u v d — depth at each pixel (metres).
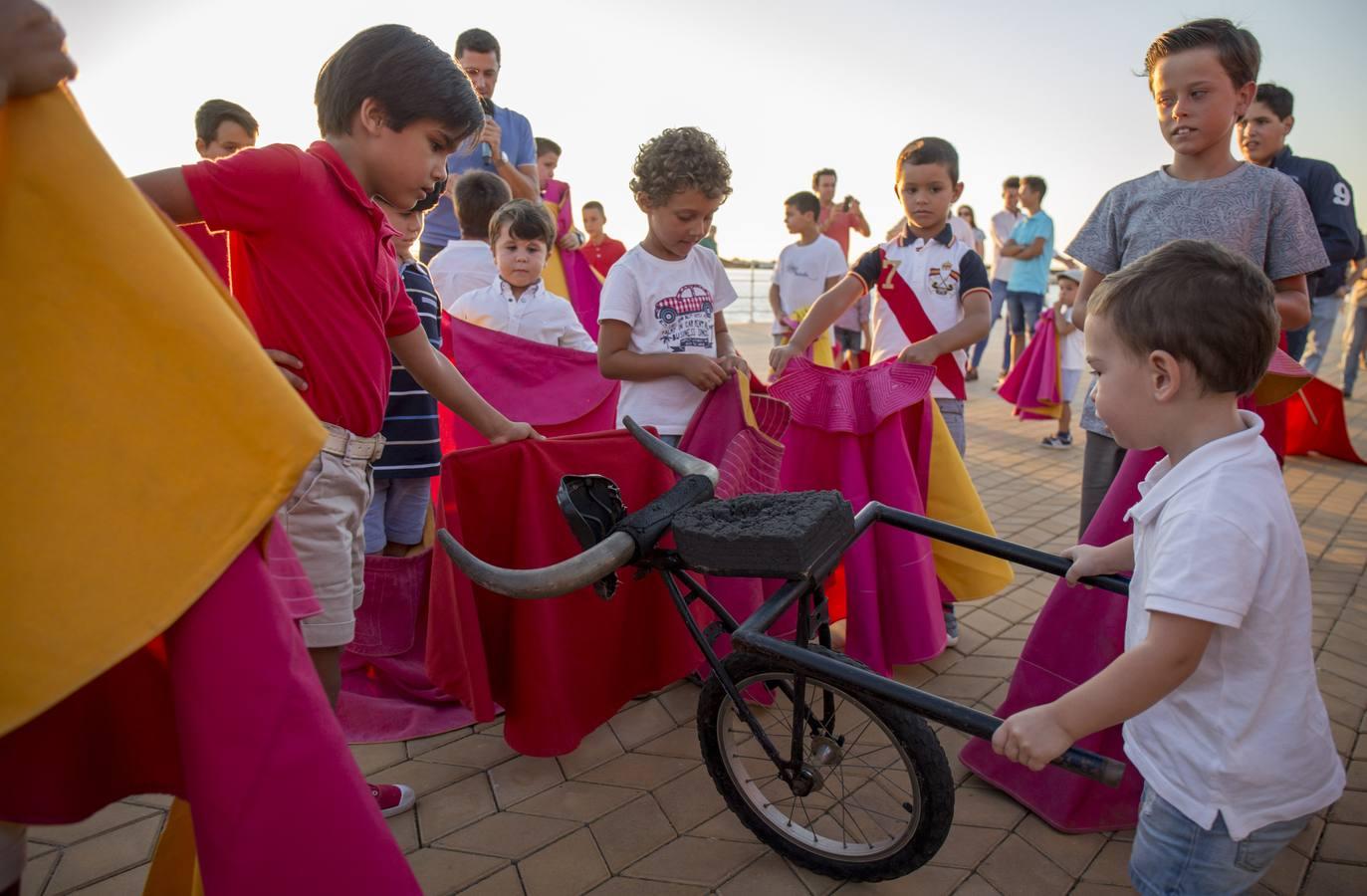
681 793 2.54
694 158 2.85
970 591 3.25
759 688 2.83
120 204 1.07
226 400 1.11
